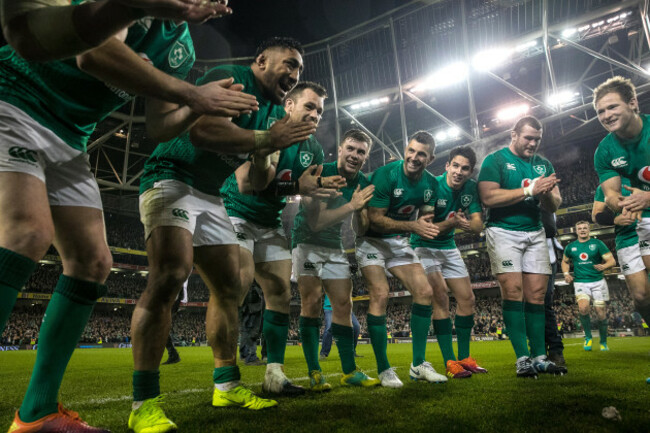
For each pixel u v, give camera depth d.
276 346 3.19
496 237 3.96
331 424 1.90
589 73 26.69
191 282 40.59
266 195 3.13
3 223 1.47
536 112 27.75
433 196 4.27
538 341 3.83
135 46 1.87
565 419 1.89
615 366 4.28
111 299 36.03
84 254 1.78
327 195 3.14
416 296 3.74
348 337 3.61
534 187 3.66
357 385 3.41
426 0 25.70
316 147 3.69
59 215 1.74
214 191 2.49
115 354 13.96
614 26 22.89
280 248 3.34
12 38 1.32
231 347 2.53
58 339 1.69
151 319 2.01
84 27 1.23
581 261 8.75
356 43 28.28
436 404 2.34
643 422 1.80
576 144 31.80
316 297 3.56
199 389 3.54
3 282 1.40
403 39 27.23
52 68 1.62
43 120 1.65
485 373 4.09
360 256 3.84
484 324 27.45
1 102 1.55
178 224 2.12
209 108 1.58
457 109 29.80
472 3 24.98
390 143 31.47
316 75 29.53
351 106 29.08
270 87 2.72
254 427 1.88
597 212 5.74
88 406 2.76
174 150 2.24
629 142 3.69
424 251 4.57
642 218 3.80
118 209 37.53
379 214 3.79
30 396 1.65
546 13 22.77
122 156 36.00
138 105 31.34
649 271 3.79
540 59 26.09
